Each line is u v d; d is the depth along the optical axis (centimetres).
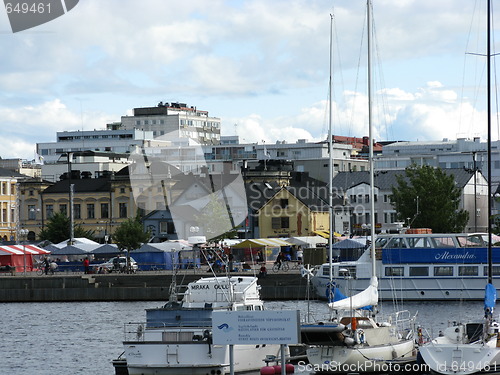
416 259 11338
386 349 6372
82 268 15750
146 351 6181
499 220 18850
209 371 6128
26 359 7744
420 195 16838
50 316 10925
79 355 7906
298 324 4462
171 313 6306
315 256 14275
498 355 5828
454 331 6172
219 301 6506
